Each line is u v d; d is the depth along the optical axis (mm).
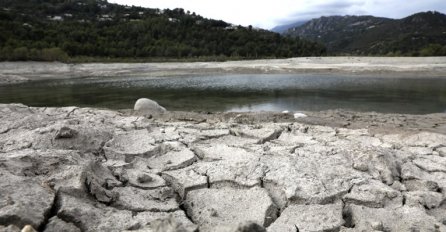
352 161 5297
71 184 3600
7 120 6969
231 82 28766
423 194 4570
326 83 26516
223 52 65438
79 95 22500
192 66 42969
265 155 5387
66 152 4398
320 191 4316
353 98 19594
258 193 4270
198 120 9633
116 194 3822
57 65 41531
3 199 3064
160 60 53125
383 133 8078
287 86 25375
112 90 24844
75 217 3174
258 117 10742
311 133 7652
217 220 3748
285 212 4012
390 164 5289
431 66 34469
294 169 4816
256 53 65750
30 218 2932
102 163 5027
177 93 22797
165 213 3732
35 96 22375
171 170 5043
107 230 3166
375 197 4301
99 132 6008
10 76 33156
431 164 5703
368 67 35438
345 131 7922
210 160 5410
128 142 6027
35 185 3418
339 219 3904
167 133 6906
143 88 25750
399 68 33781
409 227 3785
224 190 4418
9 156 4152
